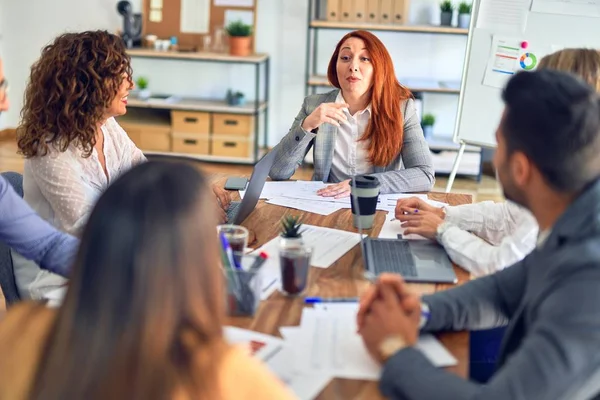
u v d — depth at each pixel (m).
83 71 2.03
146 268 0.82
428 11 5.54
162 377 0.81
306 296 1.61
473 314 1.49
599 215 1.20
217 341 0.87
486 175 5.59
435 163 5.38
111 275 0.82
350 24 5.33
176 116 5.55
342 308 1.55
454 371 1.32
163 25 5.79
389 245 1.94
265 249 1.89
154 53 5.46
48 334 0.88
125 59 2.10
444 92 5.32
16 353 0.91
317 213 2.24
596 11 3.35
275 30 5.76
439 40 5.59
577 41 3.38
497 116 3.57
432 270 1.77
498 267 1.77
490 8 3.53
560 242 1.23
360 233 1.93
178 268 0.83
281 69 5.85
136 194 0.84
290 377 1.28
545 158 1.21
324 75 5.73
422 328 1.44
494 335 1.71
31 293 1.97
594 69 1.85
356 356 1.36
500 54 3.52
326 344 1.40
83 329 0.82
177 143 5.61
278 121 5.98
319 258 1.84
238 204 2.31
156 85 6.00
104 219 0.84
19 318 0.95
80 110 2.05
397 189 2.56
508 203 2.06
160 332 0.82
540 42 3.44
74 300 0.84
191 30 5.78
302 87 5.86
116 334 0.82
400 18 5.32
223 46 5.72
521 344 1.21
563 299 1.14
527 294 1.30
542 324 1.14
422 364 1.22
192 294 0.84
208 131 5.57
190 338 0.84
